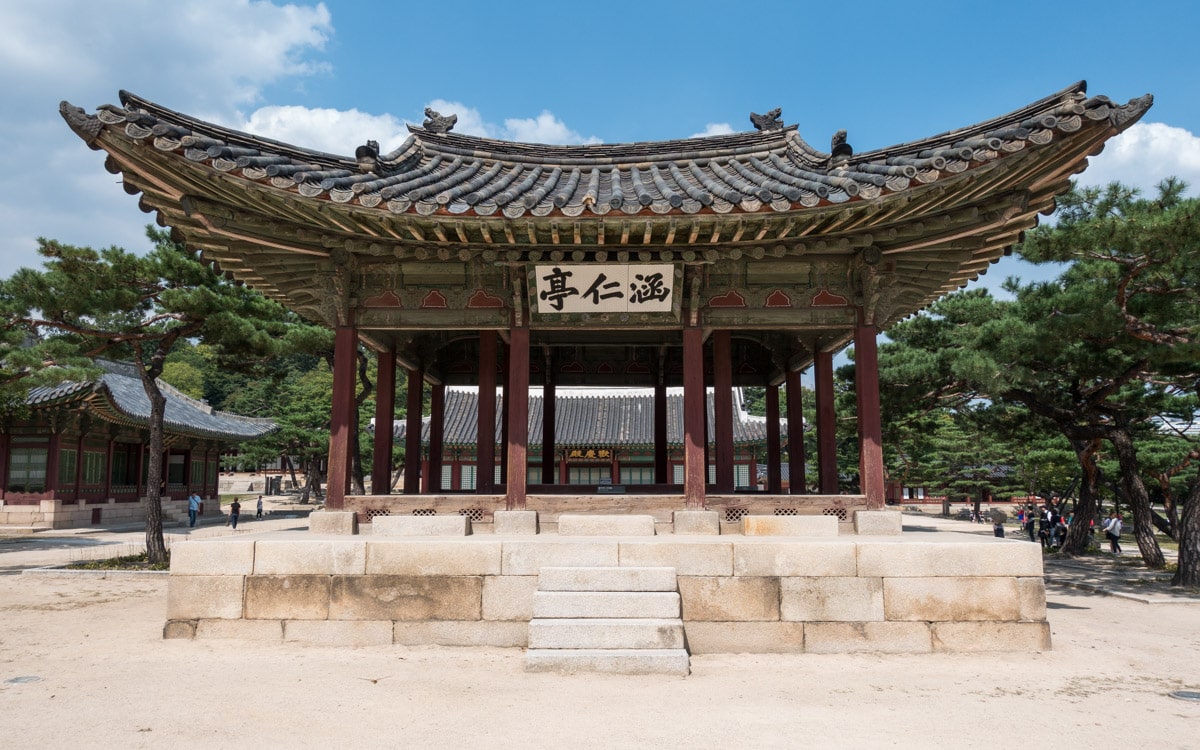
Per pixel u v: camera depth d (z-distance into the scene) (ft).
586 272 36.35
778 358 52.65
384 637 31.24
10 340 72.95
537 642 27.94
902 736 20.85
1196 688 26.89
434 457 54.29
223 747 19.57
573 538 33.01
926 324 90.94
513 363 37.81
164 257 75.87
